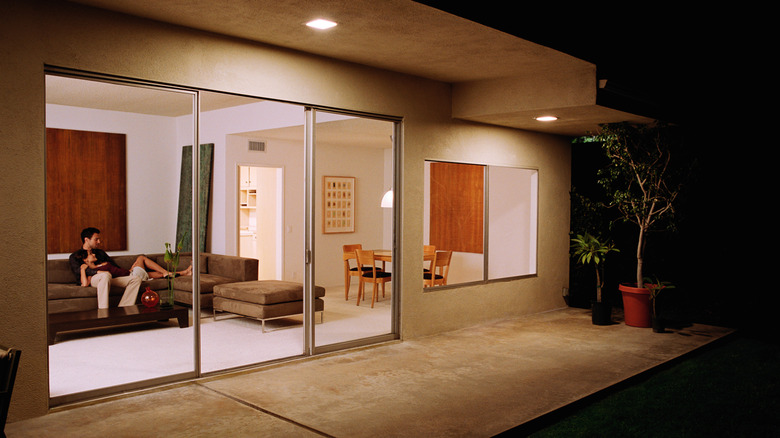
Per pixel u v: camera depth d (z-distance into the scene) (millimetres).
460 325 6539
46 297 3648
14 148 3486
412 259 5977
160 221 8570
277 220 9523
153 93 6781
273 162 9266
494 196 7164
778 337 6570
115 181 8078
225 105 8148
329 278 10109
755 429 3803
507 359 5207
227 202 8664
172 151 8695
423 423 3617
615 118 6375
